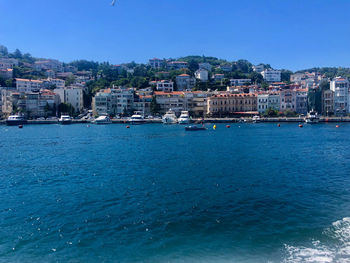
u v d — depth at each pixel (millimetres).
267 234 32062
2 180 54250
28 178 55500
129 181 52062
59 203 41594
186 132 142000
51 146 97562
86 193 45750
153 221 35281
